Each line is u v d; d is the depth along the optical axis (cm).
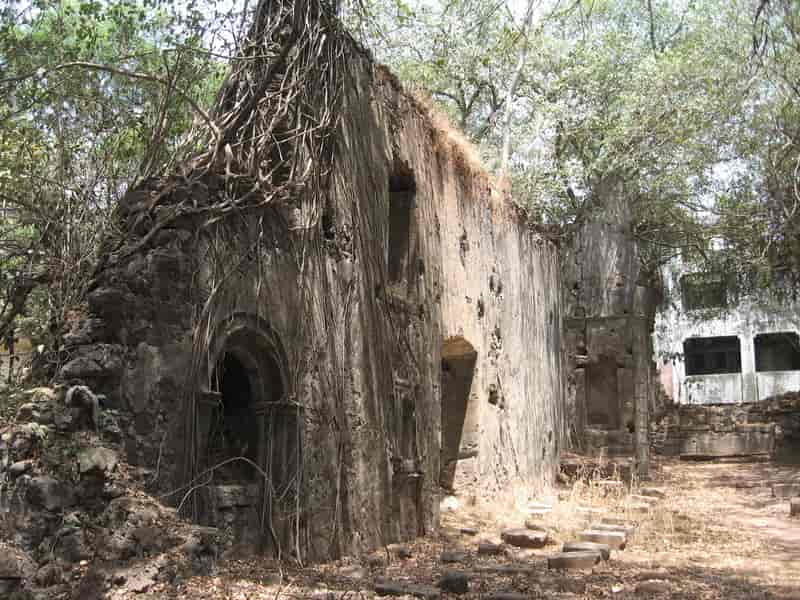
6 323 980
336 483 1055
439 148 1525
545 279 2269
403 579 953
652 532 1435
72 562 736
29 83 1130
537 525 1369
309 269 1052
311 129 1042
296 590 825
